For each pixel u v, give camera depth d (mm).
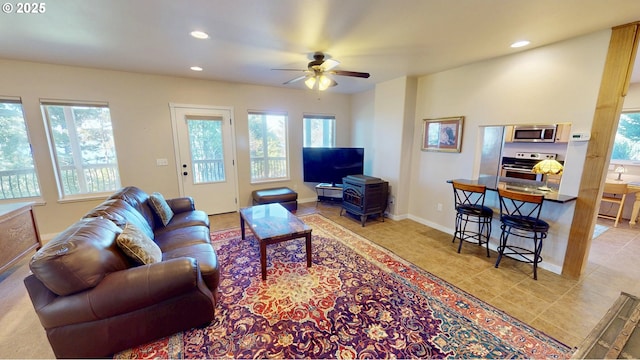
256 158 4895
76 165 3568
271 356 1599
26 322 1906
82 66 3336
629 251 3062
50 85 3229
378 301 2131
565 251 2527
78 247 1463
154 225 2834
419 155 4078
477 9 1844
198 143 4289
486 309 2037
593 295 2213
